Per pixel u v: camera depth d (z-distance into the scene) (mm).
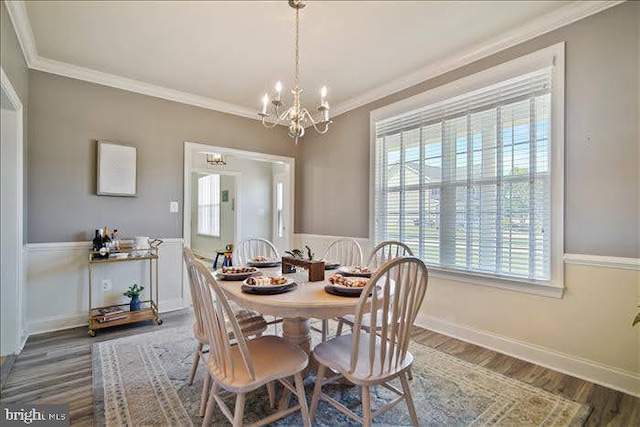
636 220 1998
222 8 2201
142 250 3322
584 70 2193
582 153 2199
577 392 2023
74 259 3145
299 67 3084
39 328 2965
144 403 1877
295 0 2078
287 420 1758
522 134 2516
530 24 2389
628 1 2023
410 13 2256
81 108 3178
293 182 4750
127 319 3076
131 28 2443
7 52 2135
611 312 2084
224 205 7582
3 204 2484
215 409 1821
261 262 2570
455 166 2955
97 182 3238
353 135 3984
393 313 1481
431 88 3137
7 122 2494
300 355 1625
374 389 2047
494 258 2678
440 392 2025
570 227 2252
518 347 2510
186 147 3799
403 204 3410
